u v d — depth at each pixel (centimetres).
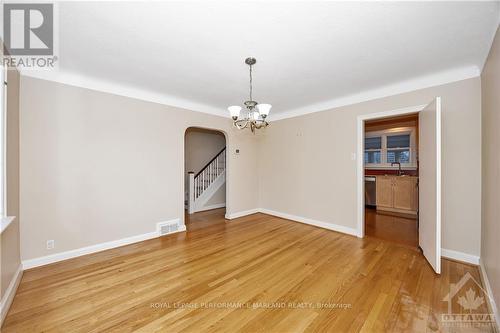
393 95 312
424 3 151
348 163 363
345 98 365
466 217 254
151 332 151
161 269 242
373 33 187
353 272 234
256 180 524
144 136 338
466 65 247
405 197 499
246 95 355
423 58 231
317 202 410
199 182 574
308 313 171
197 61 239
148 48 213
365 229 388
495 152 182
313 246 309
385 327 155
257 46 209
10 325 157
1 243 169
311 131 418
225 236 354
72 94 274
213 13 162
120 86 312
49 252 255
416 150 523
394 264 252
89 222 286
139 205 333
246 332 151
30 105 244
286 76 278
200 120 411
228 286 209
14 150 218
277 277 225
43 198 252
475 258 247
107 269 242
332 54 223
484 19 168
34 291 199
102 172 297
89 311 173
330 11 160
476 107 247
